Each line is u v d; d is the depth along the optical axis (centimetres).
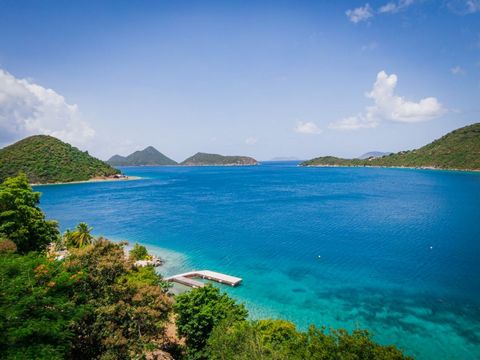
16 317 1562
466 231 7106
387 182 19375
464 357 2773
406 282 4384
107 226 8488
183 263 5334
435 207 10281
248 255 5716
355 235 6944
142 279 3312
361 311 3606
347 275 4684
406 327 3259
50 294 1914
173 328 3206
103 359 1894
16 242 3775
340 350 1667
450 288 4175
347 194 14138
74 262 2405
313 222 8425
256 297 3994
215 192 16838
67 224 8881
